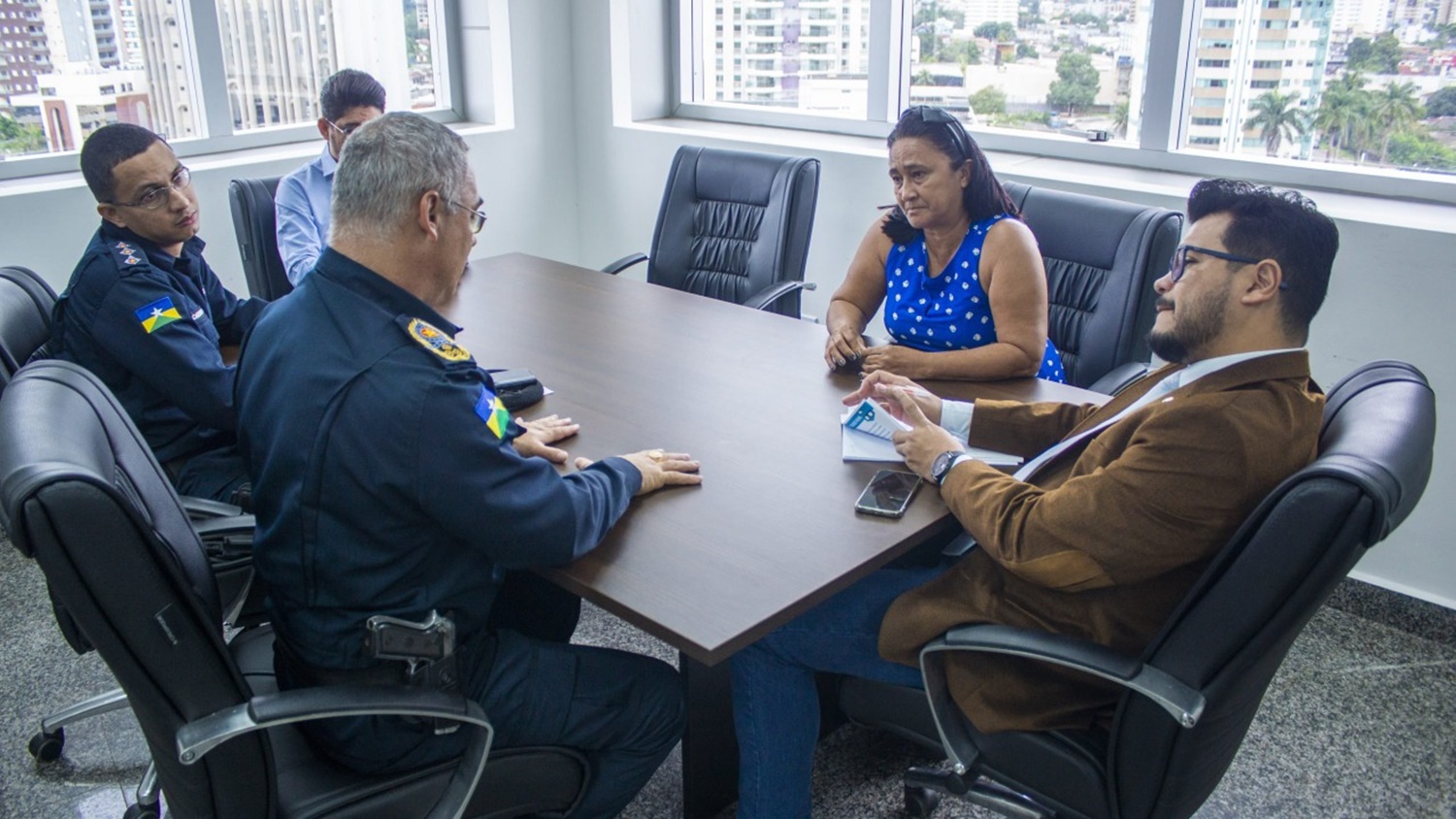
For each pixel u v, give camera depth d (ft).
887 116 12.79
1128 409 5.38
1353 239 8.48
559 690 5.07
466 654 4.91
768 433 6.39
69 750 7.36
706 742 6.40
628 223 14.49
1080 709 4.92
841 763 7.28
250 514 6.21
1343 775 7.24
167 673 4.01
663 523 5.32
